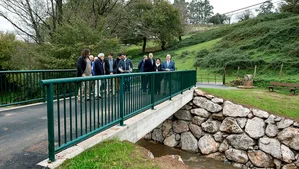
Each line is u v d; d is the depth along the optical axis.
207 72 26.97
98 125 3.98
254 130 10.34
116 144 3.91
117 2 21.95
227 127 11.03
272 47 27.06
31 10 17.58
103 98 4.20
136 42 45.72
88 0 19.83
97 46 14.24
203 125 11.66
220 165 10.23
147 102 6.21
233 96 12.16
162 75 7.41
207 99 11.91
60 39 14.68
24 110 6.82
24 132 4.51
